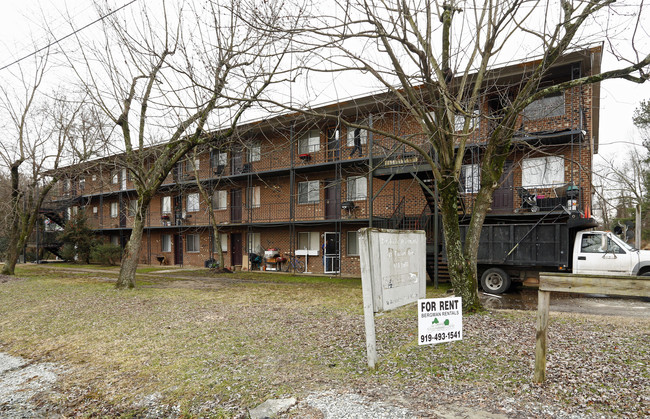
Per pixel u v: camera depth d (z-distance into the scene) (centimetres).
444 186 803
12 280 1627
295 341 628
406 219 1644
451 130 773
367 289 470
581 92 1282
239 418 379
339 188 1997
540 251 1132
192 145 1247
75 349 645
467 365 477
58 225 3195
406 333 650
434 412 355
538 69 712
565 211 1198
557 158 1435
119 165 1380
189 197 2636
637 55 616
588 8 652
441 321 468
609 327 664
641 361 473
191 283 1528
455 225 809
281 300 1059
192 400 429
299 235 2134
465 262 808
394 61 720
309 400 398
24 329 788
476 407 362
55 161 1720
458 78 1188
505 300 1072
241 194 2375
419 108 754
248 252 2203
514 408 357
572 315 793
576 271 1130
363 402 383
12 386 513
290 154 2088
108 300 1070
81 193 2966
